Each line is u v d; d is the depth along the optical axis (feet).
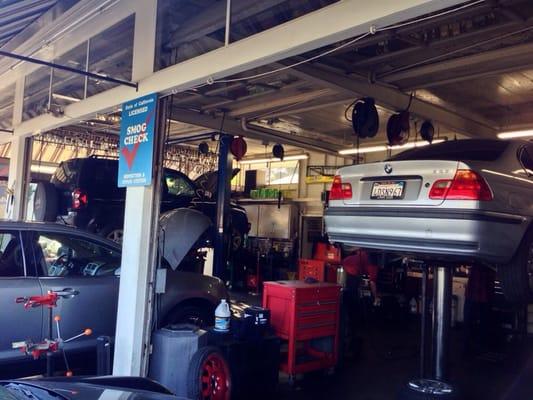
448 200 11.37
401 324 25.96
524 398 14.94
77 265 14.80
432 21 15.01
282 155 36.29
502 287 13.06
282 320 15.81
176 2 14.83
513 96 24.14
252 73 20.57
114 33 17.29
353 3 8.86
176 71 12.78
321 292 16.29
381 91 21.03
